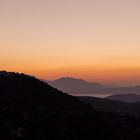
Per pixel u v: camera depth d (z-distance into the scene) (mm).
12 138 48781
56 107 64938
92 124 59281
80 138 53719
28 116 55969
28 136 50219
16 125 52250
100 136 56375
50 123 54875
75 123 57469
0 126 50938
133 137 61500
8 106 58781
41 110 60281
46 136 51469
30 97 66688
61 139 51812
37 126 53281
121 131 62344
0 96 62531
